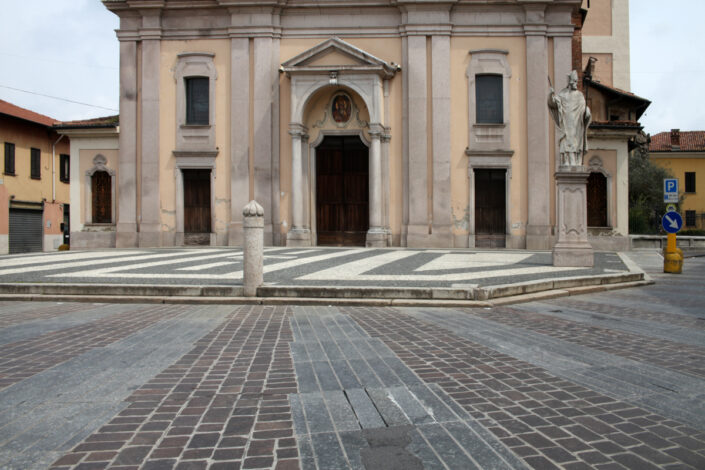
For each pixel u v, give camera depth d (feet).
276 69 76.33
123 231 77.71
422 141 74.02
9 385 13.75
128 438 10.37
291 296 29.19
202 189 78.02
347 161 78.02
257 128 76.07
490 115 74.90
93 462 9.34
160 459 9.46
